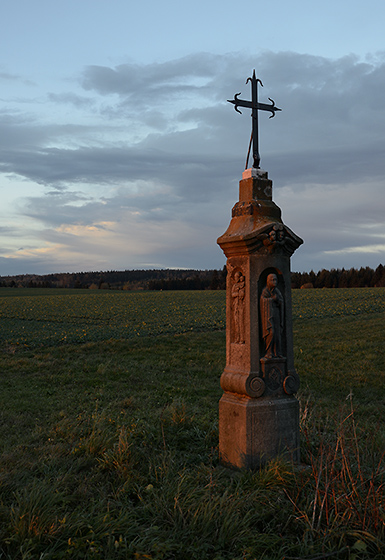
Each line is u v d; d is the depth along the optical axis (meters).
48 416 8.27
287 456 5.27
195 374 13.12
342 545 3.65
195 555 3.51
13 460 5.57
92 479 4.96
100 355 16.81
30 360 15.29
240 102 5.72
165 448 5.77
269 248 5.35
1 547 3.53
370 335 19.73
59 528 3.67
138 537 3.71
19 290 97.56
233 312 5.56
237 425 5.21
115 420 7.41
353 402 9.48
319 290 58.09
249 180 5.67
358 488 4.17
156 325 26.75
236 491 4.32
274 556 3.54
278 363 5.43
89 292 85.12
